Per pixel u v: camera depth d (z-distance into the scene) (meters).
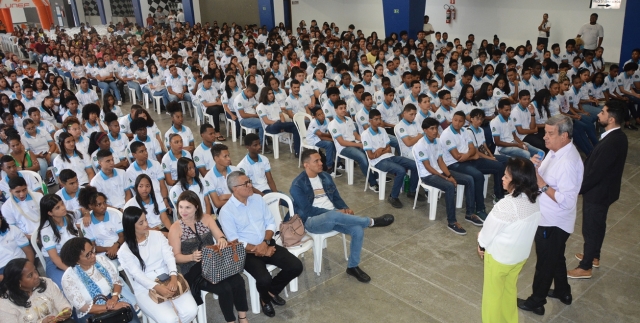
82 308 2.67
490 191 5.19
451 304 3.24
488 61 8.89
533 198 2.46
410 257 3.86
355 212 4.70
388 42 10.34
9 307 2.50
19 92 7.32
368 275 3.59
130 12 21.47
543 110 5.64
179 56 9.15
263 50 10.58
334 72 8.74
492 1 13.15
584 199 3.35
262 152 6.50
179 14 18.56
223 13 18.31
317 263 3.60
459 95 6.52
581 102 6.54
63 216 3.27
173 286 2.77
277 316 3.19
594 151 3.19
